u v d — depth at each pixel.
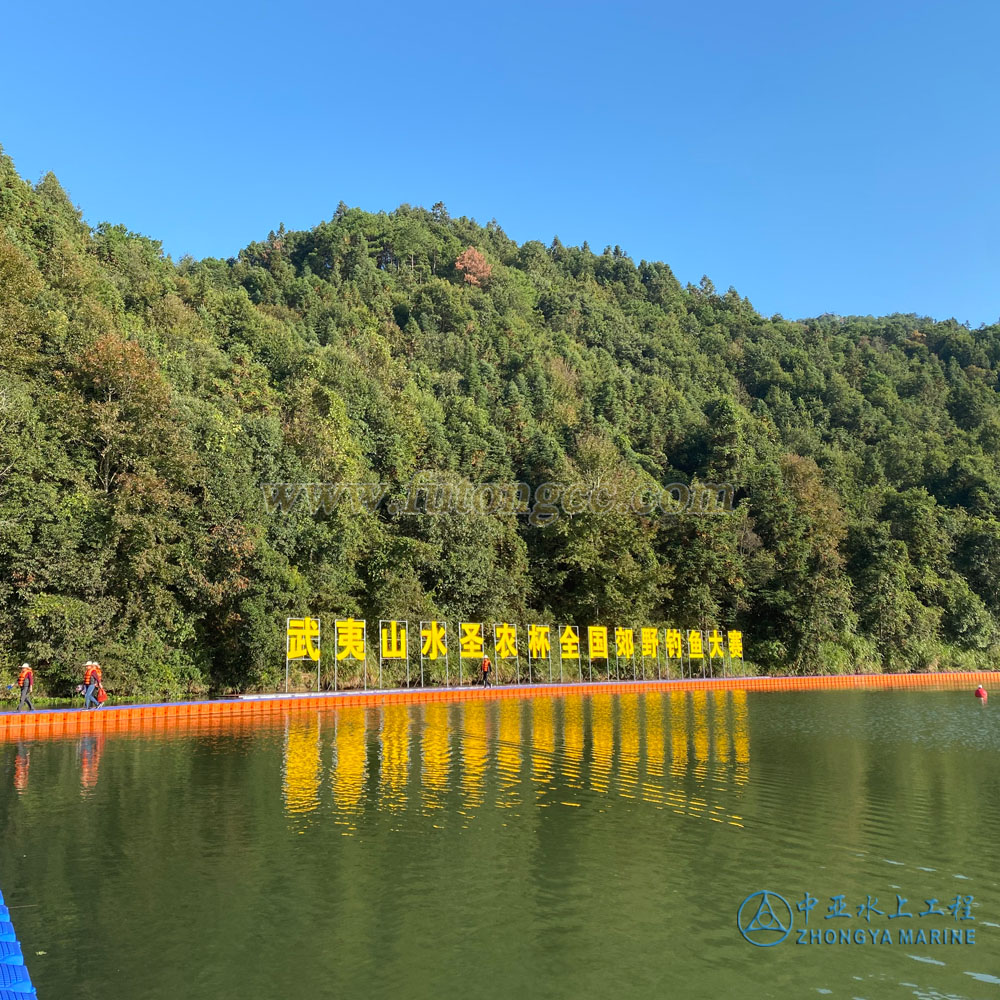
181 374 52.41
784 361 125.44
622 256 183.12
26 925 11.16
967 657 66.50
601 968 10.02
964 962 10.49
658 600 56.91
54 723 28.59
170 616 34.97
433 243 149.12
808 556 62.44
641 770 21.94
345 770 21.64
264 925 11.19
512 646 46.94
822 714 36.34
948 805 18.31
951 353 141.62
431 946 10.57
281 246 144.12
